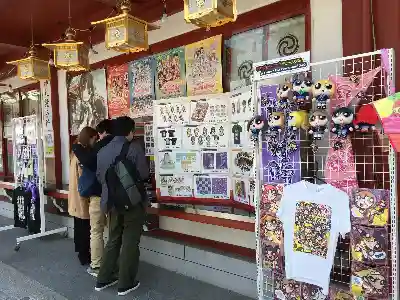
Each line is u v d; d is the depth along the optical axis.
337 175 2.42
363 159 2.57
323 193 2.36
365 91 2.32
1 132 8.03
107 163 3.38
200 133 3.74
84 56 3.96
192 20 2.69
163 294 3.46
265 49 3.38
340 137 2.34
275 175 2.71
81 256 4.34
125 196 3.29
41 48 5.93
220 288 3.56
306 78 2.52
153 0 4.18
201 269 3.75
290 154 2.64
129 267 3.48
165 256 4.10
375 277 2.20
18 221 5.53
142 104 4.54
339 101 2.38
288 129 2.56
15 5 4.52
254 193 2.94
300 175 2.61
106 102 5.09
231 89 3.67
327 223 2.34
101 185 3.74
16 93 7.36
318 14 2.96
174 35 4.12
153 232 4.34
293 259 2.48
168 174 3.98
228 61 3.69
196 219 3.65
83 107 5.55
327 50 2.91
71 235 5.54
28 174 5.41
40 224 5.28
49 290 3.64
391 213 2.12
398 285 2.16
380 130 2.22
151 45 4.39
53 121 6.08
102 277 3.60
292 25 3.20
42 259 4.57
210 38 3.77
